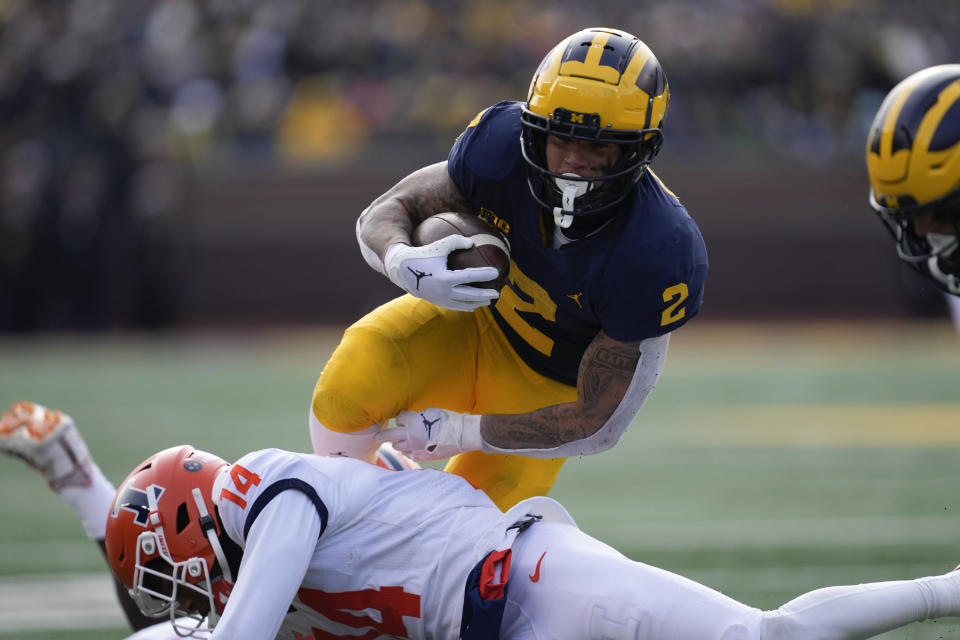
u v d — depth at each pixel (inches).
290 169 1696.6
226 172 1685.5
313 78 1838.1
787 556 630.5
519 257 407.5
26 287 1621.6
